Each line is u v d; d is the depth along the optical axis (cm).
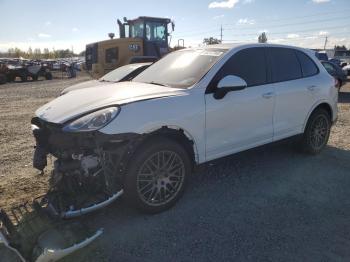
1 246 323
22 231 317
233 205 413
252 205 414
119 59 1587
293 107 520
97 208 340
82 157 348
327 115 590
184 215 389
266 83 486
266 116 483
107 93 401
